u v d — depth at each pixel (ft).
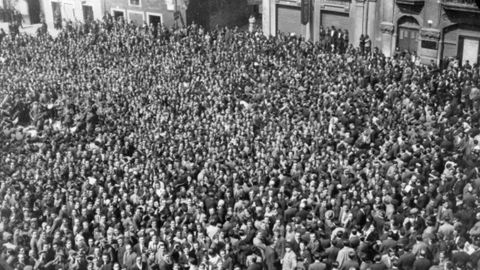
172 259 57.31
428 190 66.08
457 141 79.20
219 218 65.10
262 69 122.11
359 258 54.39
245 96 108.99
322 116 93.30
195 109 103.71
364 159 76.33
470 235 57.00
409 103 96.48
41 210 71.15
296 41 141.18
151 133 95.96
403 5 134.10
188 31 157.38
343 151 80.38
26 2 209.56
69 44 156.25
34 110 116.16
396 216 60.23
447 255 52.49
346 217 62.03
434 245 53.62
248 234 60.18
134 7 184.55
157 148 88.38
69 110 112.06
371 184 69.31
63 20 195.11
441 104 98.48
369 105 97.76
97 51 149.89
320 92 105.29
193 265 56.18
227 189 71.46
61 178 81.56
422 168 71.46
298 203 65.16
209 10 177.99
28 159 89.71
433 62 118.32
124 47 150.51
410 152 76.64
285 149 82.28
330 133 88.79
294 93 105.91
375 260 52.65
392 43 139.44
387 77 111.24
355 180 69.56
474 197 62.23
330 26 150.92
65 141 96.68
